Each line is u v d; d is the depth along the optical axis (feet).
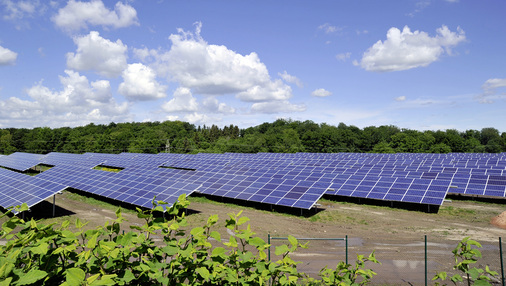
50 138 411.75
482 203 100.48
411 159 165.37
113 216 89.76
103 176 126.00
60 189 91.66
